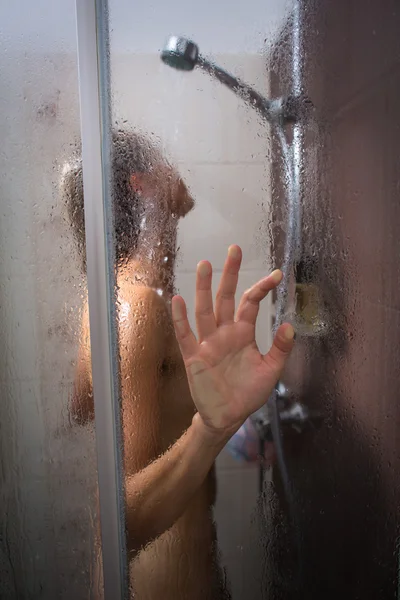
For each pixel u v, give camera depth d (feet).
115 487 1.79
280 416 2.00
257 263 1.92
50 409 1.92
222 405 1.78
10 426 1.94
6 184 1.82
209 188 1.85
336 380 1.97
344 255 1.90
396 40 1.78
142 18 1.71
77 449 1.93
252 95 1.82
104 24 1.69
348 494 2.03
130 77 1.74
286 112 1.84
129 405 1.79
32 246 1.85
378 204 1.88
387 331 1.93
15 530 2.01
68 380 1.90
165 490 1.86
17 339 1.89
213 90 1.80
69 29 1.73
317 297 1.92
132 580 1.87
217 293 1.74
